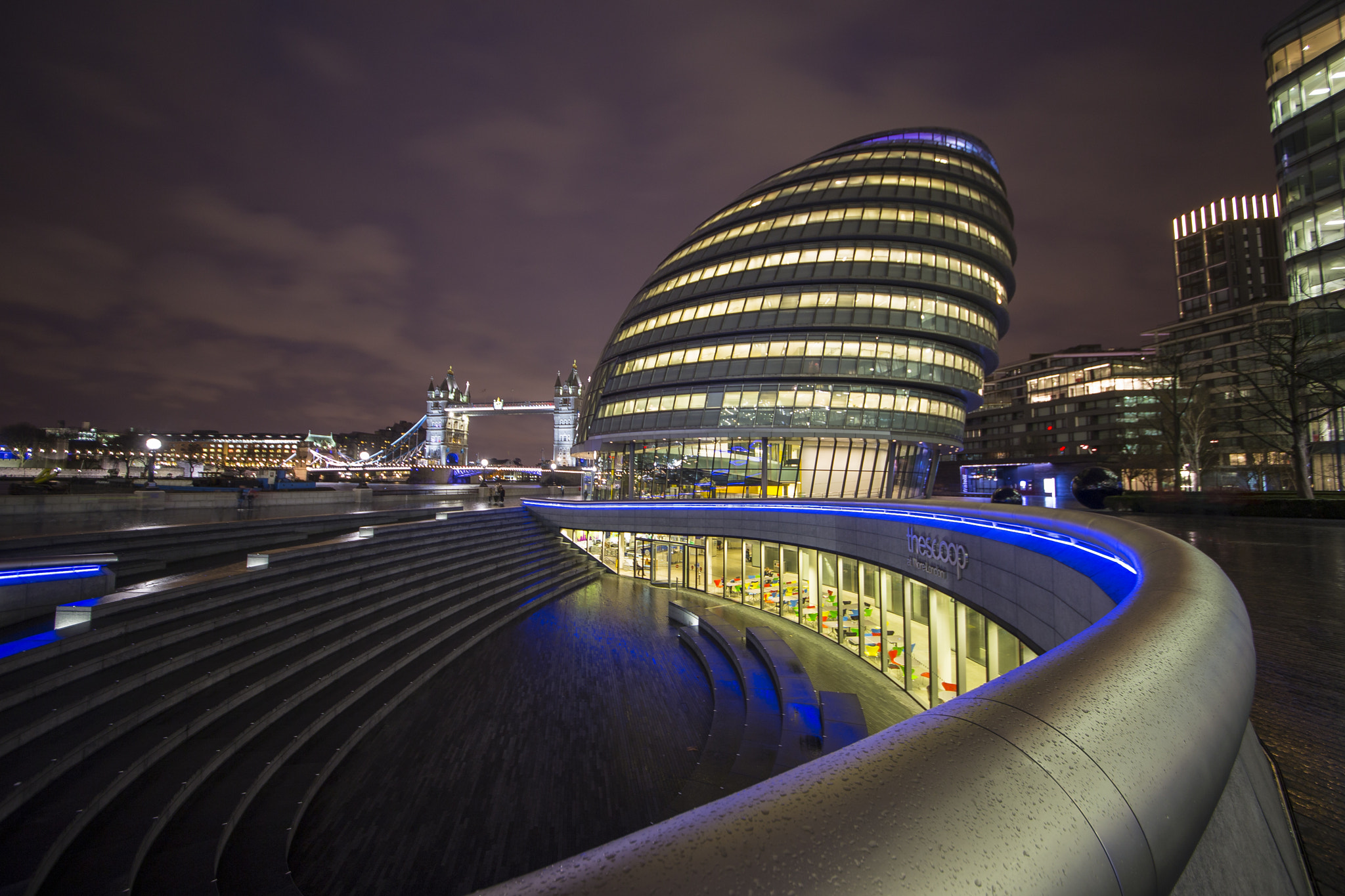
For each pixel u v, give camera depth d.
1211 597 2.53
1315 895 2.32
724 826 0.93
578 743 14.40
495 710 16.16
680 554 34.81
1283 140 39.84
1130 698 1.49
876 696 17.91
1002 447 114.75
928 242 49.06
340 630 18.22
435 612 22.16
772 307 48.72
